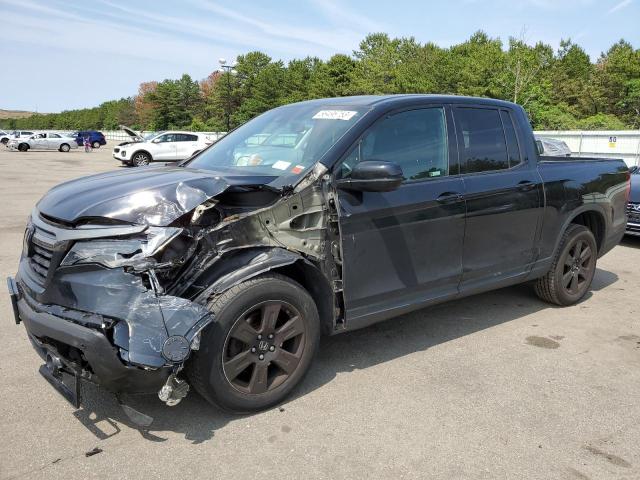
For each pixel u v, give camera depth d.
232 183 3.25
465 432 3.16
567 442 3.08
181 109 100.19
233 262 3.18
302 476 2.75
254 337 3.20
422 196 3.89
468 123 4.39
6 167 24.55
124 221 2.89
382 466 2.84
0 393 3.52
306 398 3.52
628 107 57.06
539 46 64.50
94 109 155.62
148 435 3.08
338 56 70.94
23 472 2.73
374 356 4.19
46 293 2.93
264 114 4.74
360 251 3.60
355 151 3.64
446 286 4.20
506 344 4.47
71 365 2.87
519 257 4.72
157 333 2.72
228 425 3.19
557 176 5.00
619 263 7.55
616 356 4.27
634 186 8.59
